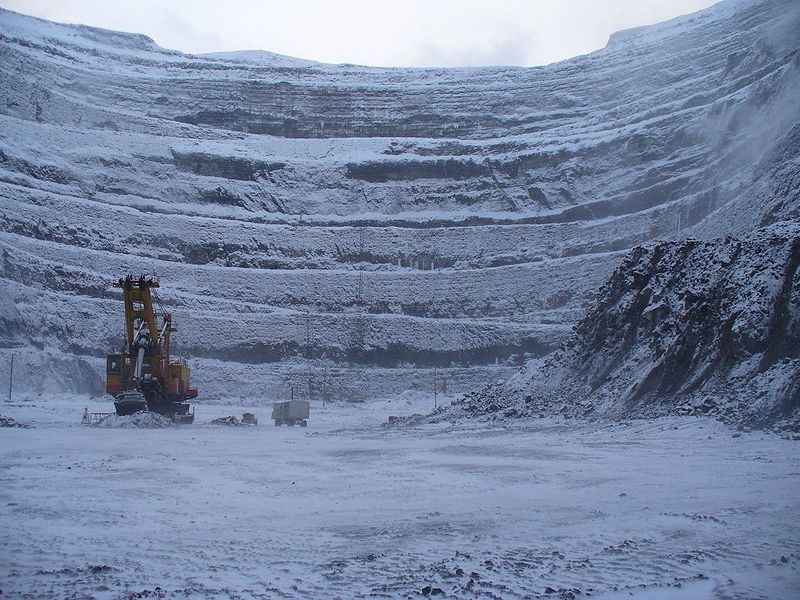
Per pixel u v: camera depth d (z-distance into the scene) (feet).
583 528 57.88
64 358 394.11
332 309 521.65
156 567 47.52
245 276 524.93
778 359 131.54
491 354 485.56
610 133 614.75
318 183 640.58
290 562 48.60
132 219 528.22
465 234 577.43
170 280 499.51
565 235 556.92
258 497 76.69
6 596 40.47
